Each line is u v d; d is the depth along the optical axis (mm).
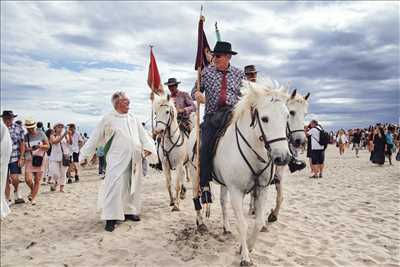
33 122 8812
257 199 4398
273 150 3676
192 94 5293
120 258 4762
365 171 14211
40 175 8844
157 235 5637
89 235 5863
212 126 4824
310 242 5121
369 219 6438
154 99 7391
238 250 4793
